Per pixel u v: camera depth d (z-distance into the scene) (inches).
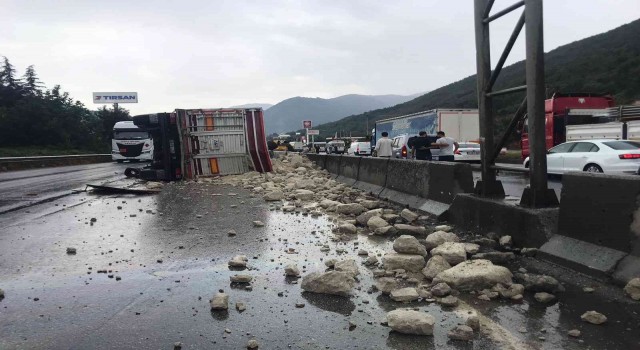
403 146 866.8
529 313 145.7
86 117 2294.5
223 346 128.3
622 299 151.8
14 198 459.2
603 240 175.6
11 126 1791.3
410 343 128.1
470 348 123.8
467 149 954.1
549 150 650.8
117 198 451.5
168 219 323.9
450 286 168.2
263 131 657.0
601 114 777.6
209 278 188.1
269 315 149.5
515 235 223.6
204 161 624.7
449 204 300.5
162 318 148.1
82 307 158.1
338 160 628.4
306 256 219.1
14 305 160.6
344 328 138.9
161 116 605.0
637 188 161.8
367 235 263.9
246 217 327.9
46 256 224.7
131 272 197.8
